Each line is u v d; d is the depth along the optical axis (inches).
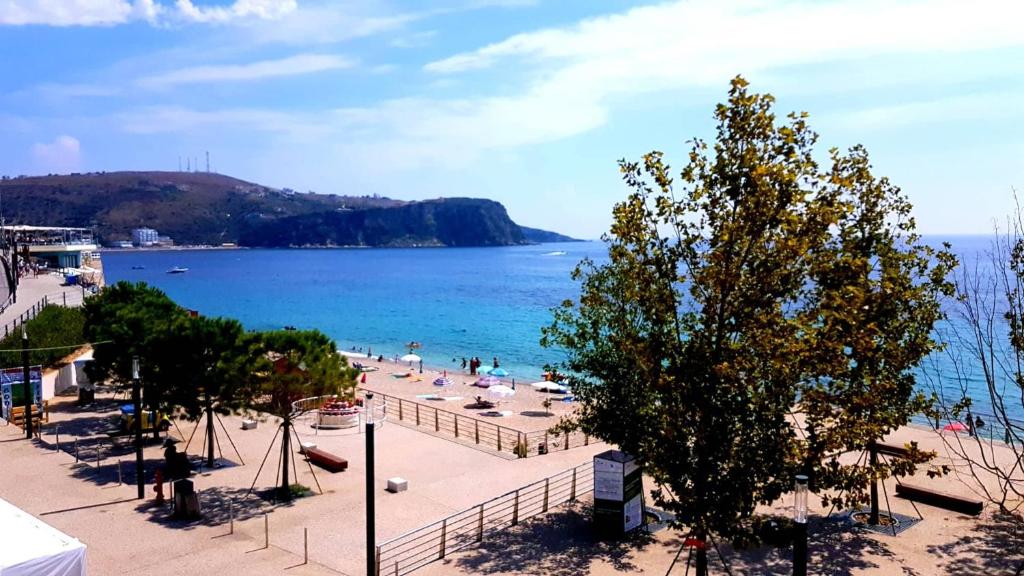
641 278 627.2
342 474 1087.6
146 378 1096.2
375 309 5206.7
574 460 1173.7
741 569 733.9
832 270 569.6
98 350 1300.4
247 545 783.7
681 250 609.0
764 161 574.2
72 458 1127.6
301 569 717.9
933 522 866.8
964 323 2573.8
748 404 598.5
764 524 789.9
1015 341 678.5
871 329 592.1
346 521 873.5
